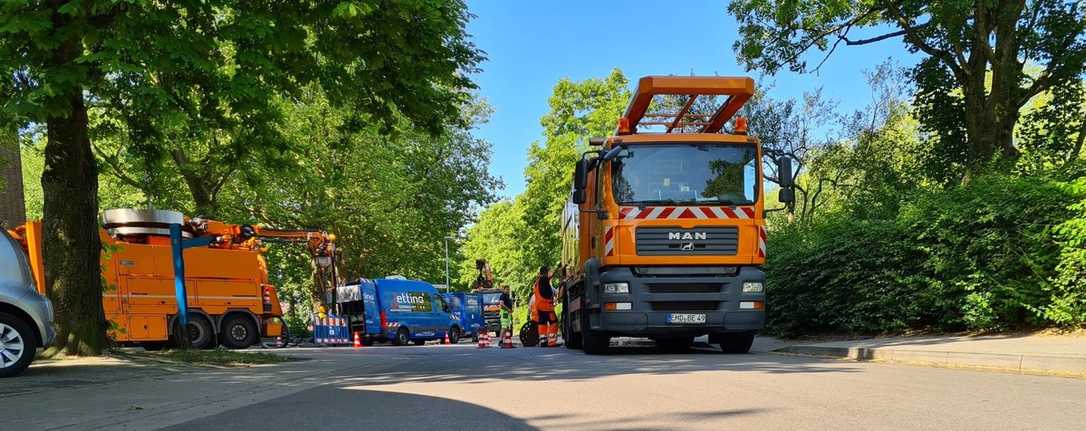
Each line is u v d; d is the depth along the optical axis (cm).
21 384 897
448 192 4169
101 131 1449
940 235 1334
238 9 1093
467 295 3856
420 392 816
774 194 2808
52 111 952
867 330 1550
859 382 805
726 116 1548
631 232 1337
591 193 1472
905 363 1059
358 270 3844
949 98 2208
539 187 4638
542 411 646
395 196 3481
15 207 2155
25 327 986
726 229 1343
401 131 1447
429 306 3397
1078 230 1123
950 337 1320
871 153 2684
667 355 1393
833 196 2906
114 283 2045
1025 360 902
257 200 3175
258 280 2380
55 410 697
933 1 1856
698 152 1370
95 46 985
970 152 1919
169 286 2159
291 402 755
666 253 1336
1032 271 1227
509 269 6400
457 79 1388
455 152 4338
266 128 1412
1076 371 835
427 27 1221
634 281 1334
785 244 1906
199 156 2702
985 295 1270
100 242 1269
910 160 2416
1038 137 2117
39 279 1571
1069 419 549
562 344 2144
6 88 1041
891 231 1463
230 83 1123
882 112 2745
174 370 1102
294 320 3712
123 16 959
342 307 3147
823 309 1612
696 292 1337
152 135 1414
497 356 1504
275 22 1087
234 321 2312
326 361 1367
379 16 1156
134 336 2073
